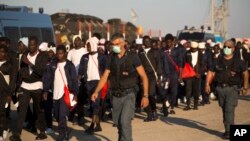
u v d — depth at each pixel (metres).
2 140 9.02
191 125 10.87
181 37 28.05
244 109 13.49
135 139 9.18
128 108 7.13
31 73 8.98
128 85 7.14
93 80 9.95
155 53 11.61
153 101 11.43
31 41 8.91
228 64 9.01
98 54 10.09
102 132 9.98
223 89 9.07
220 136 9.52
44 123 9.33
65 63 8.90
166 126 10.73
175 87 12.75
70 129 10.32
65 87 8.78
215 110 13.49
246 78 9.16
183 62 13.43
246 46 17.66
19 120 8.96
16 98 9.65
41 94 9.11
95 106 9.88
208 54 14.23
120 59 7.14
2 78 8.83
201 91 14.66
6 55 8.88
